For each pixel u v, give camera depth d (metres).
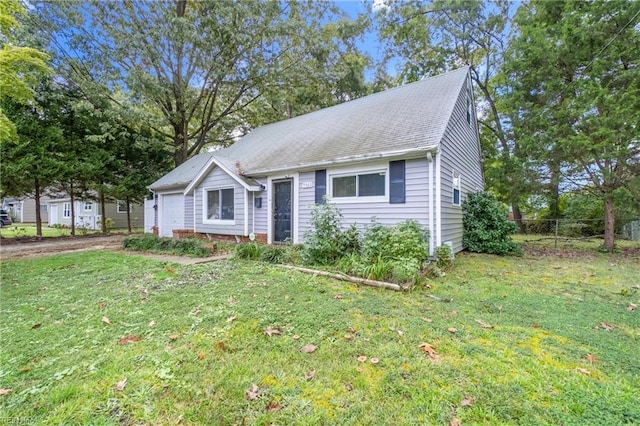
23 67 7.62
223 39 14.11
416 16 16.12
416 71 17.47
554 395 2.01
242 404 1.95
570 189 9.43
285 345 2.69
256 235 9.09
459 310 3.56
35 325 3.30
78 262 6.96
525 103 9.48
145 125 15.19
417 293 4.19
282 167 8.19
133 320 3.33
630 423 1.77
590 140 7.80
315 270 5.35
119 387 2.12
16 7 7.11
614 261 7.04
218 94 17.23
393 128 7.42
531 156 9.23
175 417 1.85
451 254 6.21
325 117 10.79
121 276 5.40
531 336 2.87
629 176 8.15
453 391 2.04
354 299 3.88
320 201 7.82
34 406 1.97
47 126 13.16
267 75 15.94
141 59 14.23
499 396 1.99
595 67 8.02
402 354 2.51
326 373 2.26
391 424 1.77
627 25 7.69
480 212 8.64
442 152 6.47
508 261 6.95
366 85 20.97
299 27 15.34
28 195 14.78
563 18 8.77
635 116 7.33
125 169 16.09
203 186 10.52
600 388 2.08
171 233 12.80
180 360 2.47
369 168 6.98
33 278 5.46
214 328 3.05
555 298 4.07
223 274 5.29
